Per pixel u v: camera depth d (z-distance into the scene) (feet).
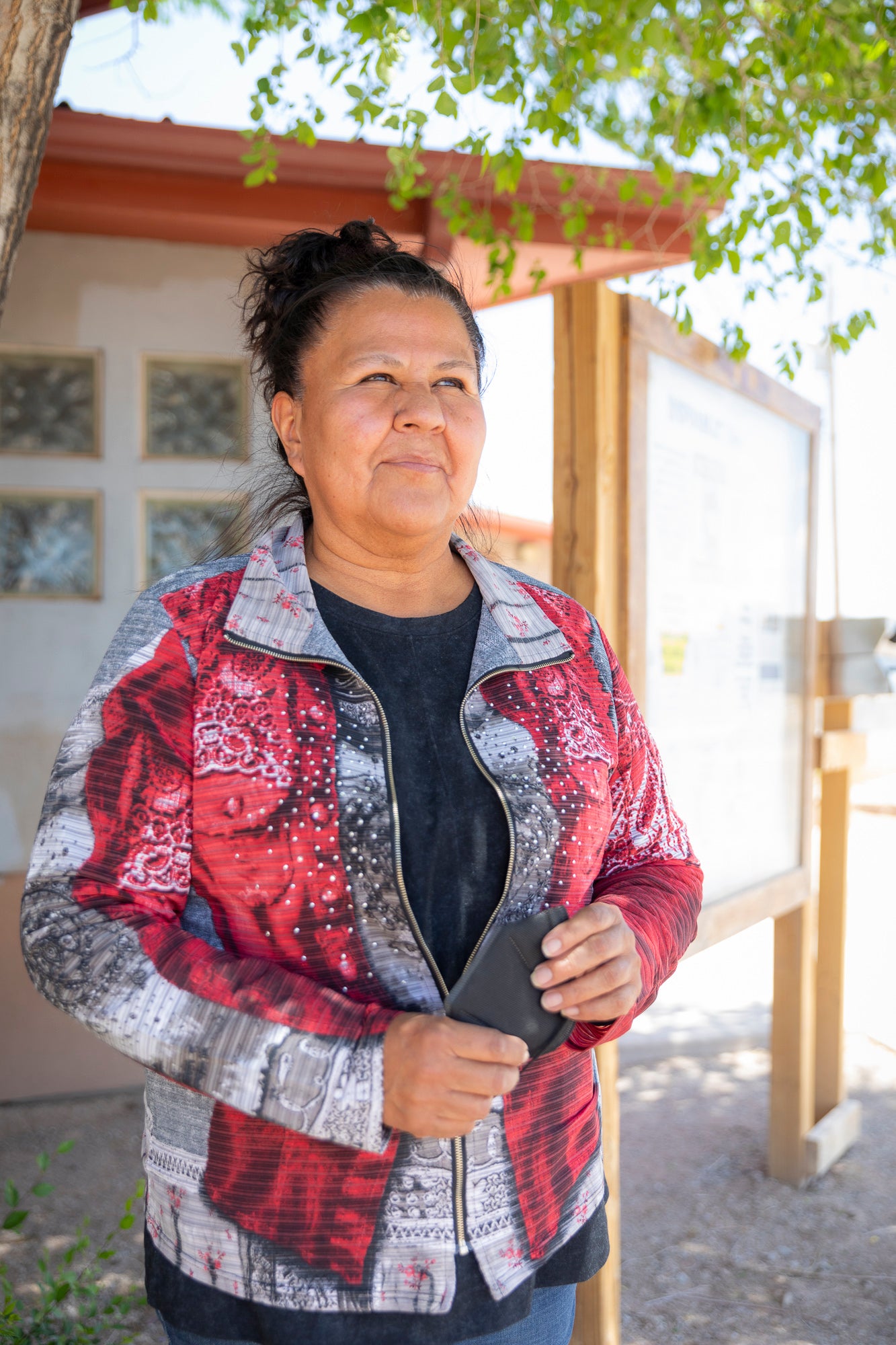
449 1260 3.62
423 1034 3.24
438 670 4.16
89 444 13.24
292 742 3.71
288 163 12.21
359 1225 3.59
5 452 12.92
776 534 10.11
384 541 4.11
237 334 13.25
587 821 4.14
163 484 13.39
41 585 13.17
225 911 3.72
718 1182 11.14
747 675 9.53
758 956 20.10
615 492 7.03
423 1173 3.62
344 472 4.04
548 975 3.53
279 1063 3.25
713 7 8.81
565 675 4.41
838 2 8.84
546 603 4.74
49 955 3.41
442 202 10.98
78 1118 12.60
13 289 12.82
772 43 9.01
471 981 3.49
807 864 10.84
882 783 40.27
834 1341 8.53
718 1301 9.07
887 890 24.50
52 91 4.96
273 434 4.83
